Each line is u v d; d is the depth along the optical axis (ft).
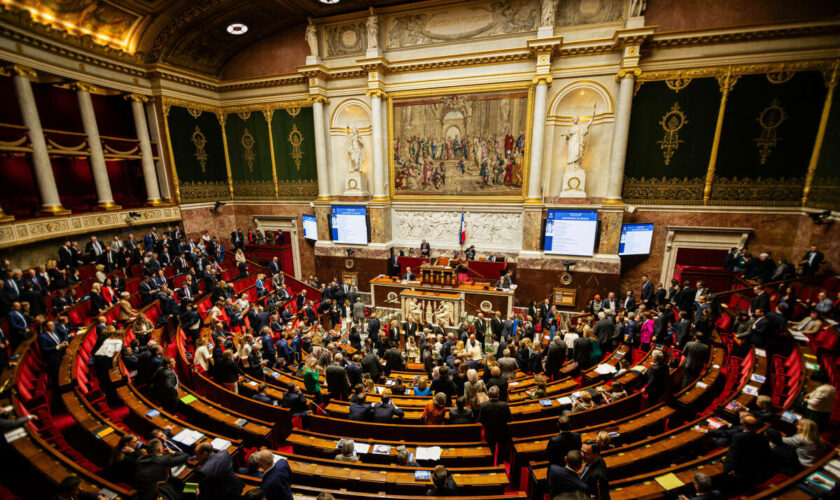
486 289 52.85
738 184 49.01
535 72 53.57
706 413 23.67
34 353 27.94
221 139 69.46
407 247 64.49
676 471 16.53
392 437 21.86
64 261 43.21
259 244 69.10
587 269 53.67
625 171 53.36
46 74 46.34
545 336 44.91
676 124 50.01
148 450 14.56
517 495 15.62
